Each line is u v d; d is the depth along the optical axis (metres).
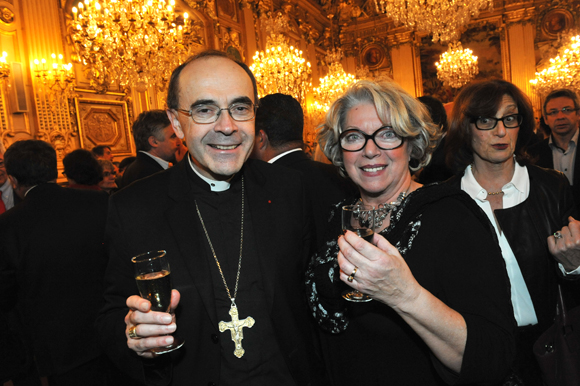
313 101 14.55
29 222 2.34
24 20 6.25
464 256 1.23
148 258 1.20
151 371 1.32
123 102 7.76
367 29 16.73
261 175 1.69
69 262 2.39
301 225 1.64
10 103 6.01
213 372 1.38
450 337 1.10
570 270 1.62
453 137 2.03
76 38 5.20
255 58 9.27
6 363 2.37
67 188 2.54
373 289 1.10
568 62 11.43
